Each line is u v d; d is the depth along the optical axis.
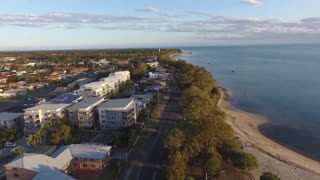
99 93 194.38
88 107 144.62
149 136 130.12
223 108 193.62
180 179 85.44
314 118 170.00
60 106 148.38
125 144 119.44
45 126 123.56
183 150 97.88
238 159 96.12
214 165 92.06
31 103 195.00
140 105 167.00
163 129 139.12
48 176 82.56
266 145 132.25
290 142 138.00
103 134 136.00
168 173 85.75
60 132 119.38
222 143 104.25
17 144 124.69
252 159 96.12
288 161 115.25
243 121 166.62
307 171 107.19
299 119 169.25
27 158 92.50
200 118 112.38
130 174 97.69
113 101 154.75
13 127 144.00
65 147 107.44
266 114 180.25
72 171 99.31
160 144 121.12
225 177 96.00
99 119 143.00
